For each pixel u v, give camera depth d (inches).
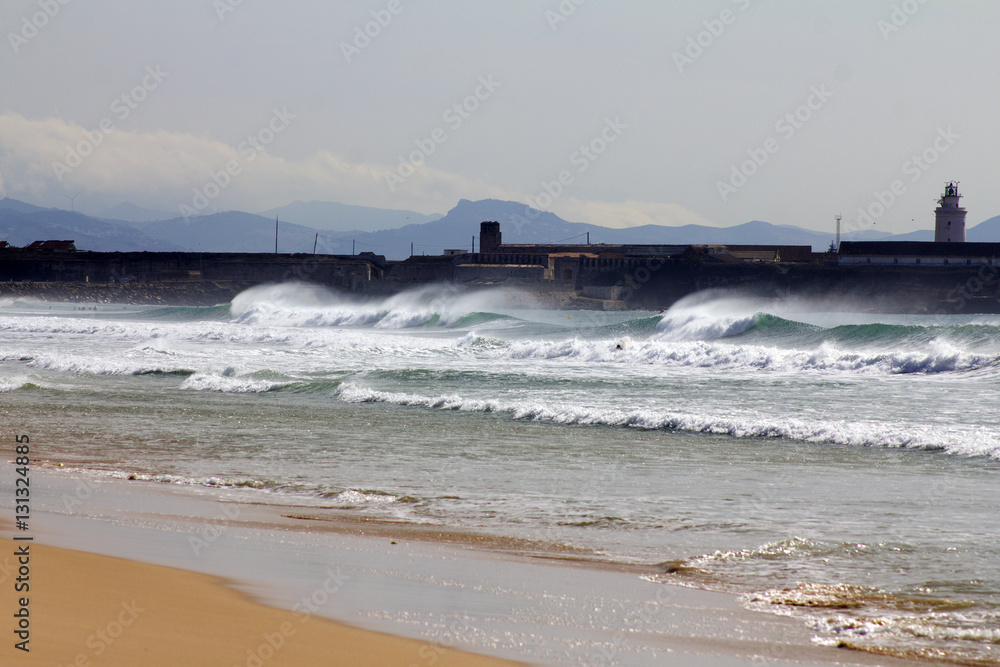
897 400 778.8
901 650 220.4
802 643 224.8
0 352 1259.8
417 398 799.1
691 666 207.2
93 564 283.3
